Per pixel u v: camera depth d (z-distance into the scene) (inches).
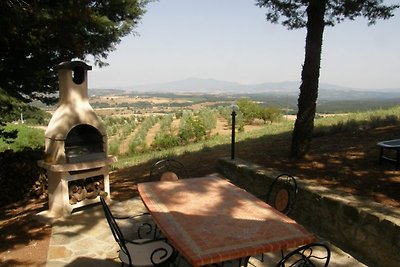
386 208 159.0
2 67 268.1
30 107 307.1
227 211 140.0
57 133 216.4
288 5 309.7
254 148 387.2
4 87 256.7
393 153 257.8
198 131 730.2
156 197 160.6
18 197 301.4
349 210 165.6
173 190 172.9
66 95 221.0
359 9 286.2
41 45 271.4
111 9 315.0
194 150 502.6
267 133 570.3
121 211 227.1
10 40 250.5
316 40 269.0
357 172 225.0
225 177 297.3
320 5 263.7
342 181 213.0
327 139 357.4
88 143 235.1
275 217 132.5
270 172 240.4
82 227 201.6
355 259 156.3
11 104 269.9
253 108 954.1
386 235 145.6
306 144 280.5
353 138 340.2
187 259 100.8
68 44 276.4
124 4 317.1
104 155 240.1
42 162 225.8
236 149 407.8
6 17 221.6
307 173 239.6
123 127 1263.5
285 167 263.1
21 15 224.1
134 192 272.8
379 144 228.2
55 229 199.8
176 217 133.2
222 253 101.1
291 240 110.9
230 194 165.6
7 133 339.9
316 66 270.4
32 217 222.2
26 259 163.9
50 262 160.2
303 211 199.5
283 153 320.5
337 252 163.2
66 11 245.6
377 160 244.8
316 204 188.5
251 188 253.6
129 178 333.4
